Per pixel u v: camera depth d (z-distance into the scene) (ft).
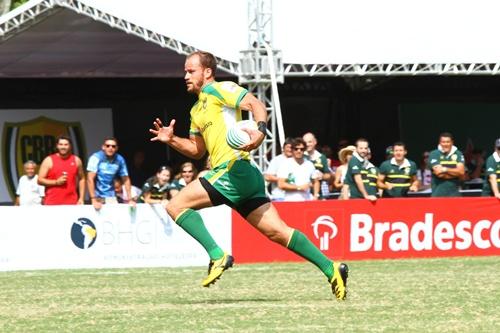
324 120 203.72
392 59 141.69
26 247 113.60
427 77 205.57
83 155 189.26
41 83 190.19
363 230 119.75
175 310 68.74
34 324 62.90
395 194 133.90
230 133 65.67
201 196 67.92
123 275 102.32
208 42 139.23
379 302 72.23
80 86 193.16
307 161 130.72
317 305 70.59
